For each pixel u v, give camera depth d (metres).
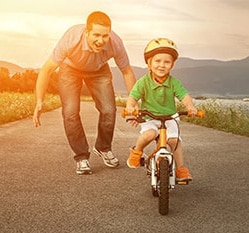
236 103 22.58
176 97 5.75
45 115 24.89
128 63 7.37
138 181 6.74
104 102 7.55
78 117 7.29
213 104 21.23
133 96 5.67
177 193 6.05
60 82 7.34
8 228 4.54
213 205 5.46
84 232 4.43
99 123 7.65
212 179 7.00
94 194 5.93
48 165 7.98
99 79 7.52
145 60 5.65
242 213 5.14
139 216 4.98
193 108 5.44
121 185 6.46
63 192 6.02
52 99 45.56
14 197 5.73
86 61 7.10
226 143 11.54
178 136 5.55
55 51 7.06
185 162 8.54
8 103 25.86
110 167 7.82
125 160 8.62
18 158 8.70
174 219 4.88
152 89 5.68
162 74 5.52
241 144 11.34
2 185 6.39
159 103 5.73
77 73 7.33
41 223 4.70
